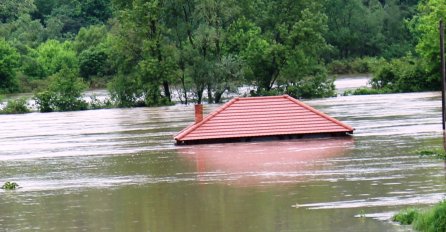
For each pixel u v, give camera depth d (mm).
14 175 46656
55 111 97312
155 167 47000
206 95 109062
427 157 45906
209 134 55719
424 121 63562
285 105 56719
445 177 39438
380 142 52656
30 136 67500
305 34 99062
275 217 33031
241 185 40094
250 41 100312
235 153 50562
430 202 34094
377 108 77688
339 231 30234
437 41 96312
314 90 98625
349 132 56531
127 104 99875
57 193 40375
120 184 42156
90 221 33906
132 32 100500
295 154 49031
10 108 97188
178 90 102500
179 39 103438
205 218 33531
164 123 73562
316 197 36344
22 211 36375
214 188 39719
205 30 99688
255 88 107438
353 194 36531
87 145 59000
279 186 39281
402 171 41625
